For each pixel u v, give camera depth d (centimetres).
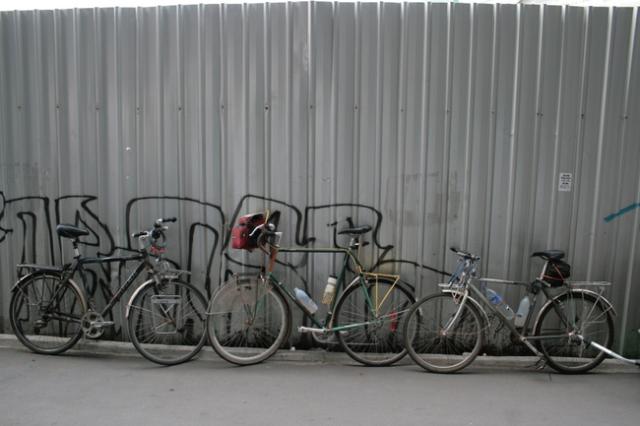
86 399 312
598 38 368
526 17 366
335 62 370
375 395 322
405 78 370
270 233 360
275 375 352
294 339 393
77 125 389
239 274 377
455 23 366
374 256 386
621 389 338
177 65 379
